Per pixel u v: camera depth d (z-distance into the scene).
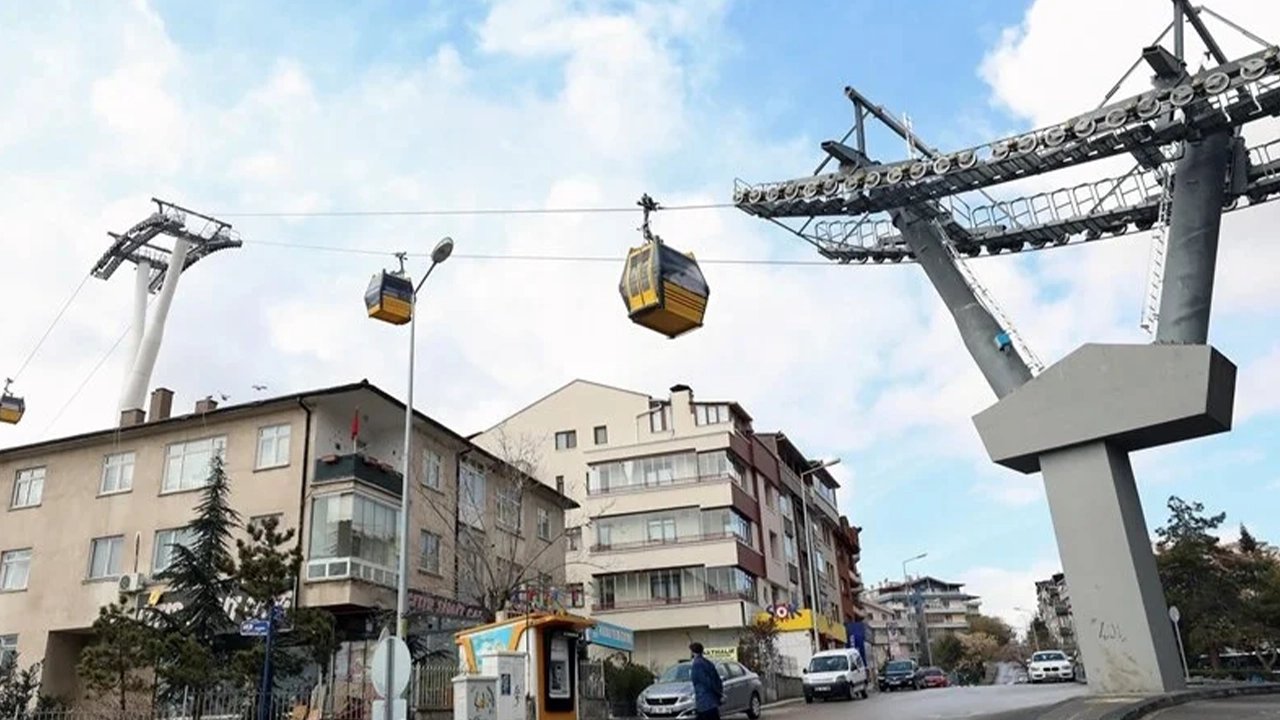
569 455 53.91
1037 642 115.06
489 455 34.59
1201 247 19.36
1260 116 19.23
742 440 52.56
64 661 28.45
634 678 30.84
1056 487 19.05
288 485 27.12
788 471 62.94
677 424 53.16
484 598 29.98
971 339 21.69
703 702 13.66
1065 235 24.89
